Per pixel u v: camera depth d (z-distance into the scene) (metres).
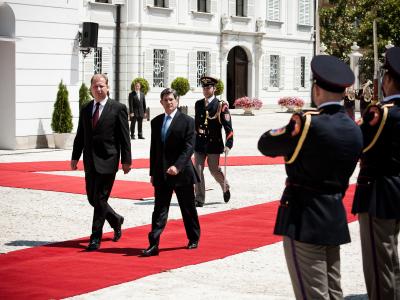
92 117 10.23
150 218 12.53
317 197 5.62
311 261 5.61
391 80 6.74
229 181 17.33
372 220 6.80
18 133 22.95
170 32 42.53
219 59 46.28
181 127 9.81
